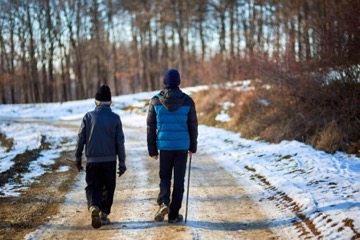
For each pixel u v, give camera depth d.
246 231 6.89
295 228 6.91
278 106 19.25
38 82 66.75
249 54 21.72
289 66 17.61
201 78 37.12
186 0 56.44
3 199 9.32
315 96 16.23
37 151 16.77
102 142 7.13
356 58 14.80
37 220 7.79
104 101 7.33
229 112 26.06
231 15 49.41
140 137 23.16
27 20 61.00
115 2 63.22
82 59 65.12
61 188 10.56
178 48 64.75
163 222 7.48
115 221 7.62
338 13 15.59
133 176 12.05
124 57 69.38
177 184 7.31
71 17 61.09
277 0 28.50
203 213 8.04
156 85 71.81
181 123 7.28
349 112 14.59
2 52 64.19
